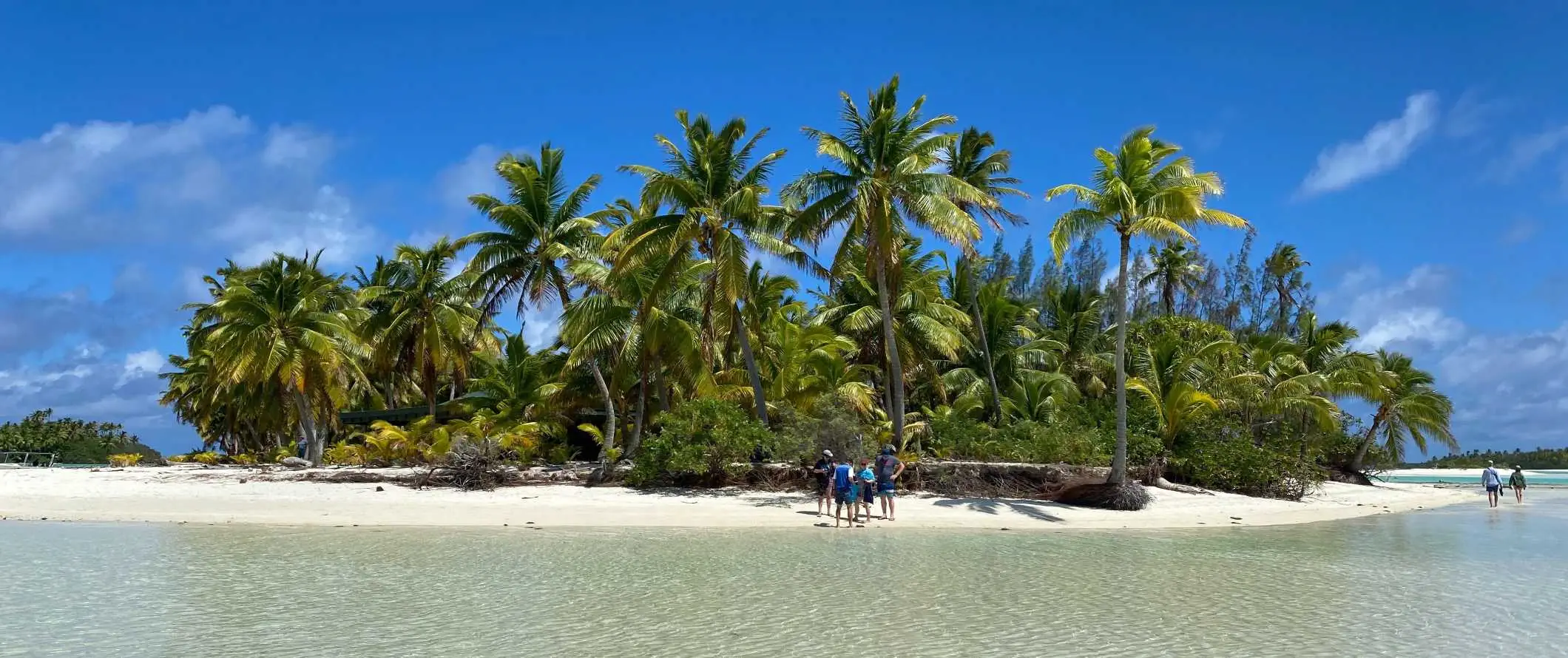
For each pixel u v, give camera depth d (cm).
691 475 2788
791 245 2895
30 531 2002
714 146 2833
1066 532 2191
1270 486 3212
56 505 2442
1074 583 1445
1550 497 4209
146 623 1109
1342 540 2081
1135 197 2419
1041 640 1060
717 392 3142
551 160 3403
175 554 1661
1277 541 2052
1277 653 1016
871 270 2725
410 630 1079
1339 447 4275
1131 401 3491
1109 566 1633
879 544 1889
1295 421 4406
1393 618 1203
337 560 1606
